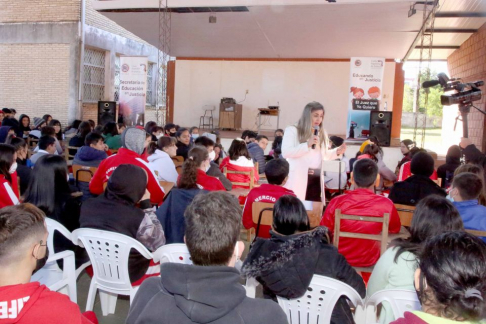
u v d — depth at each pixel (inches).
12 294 51.2
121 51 601.9
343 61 586.2
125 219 98.0
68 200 112.4
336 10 393.7
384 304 75.5
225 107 582.2
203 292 44.3
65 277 99.7
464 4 376.2
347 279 81.8
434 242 41.8
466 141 203.9
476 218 102.8
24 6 526.9
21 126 412.8
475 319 37.6
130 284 100.0
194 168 114.7
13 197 119.6
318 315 81.9
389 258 77.5
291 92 604.7
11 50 538.0
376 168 108.3
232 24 463.5
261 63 610.9
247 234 168.6
